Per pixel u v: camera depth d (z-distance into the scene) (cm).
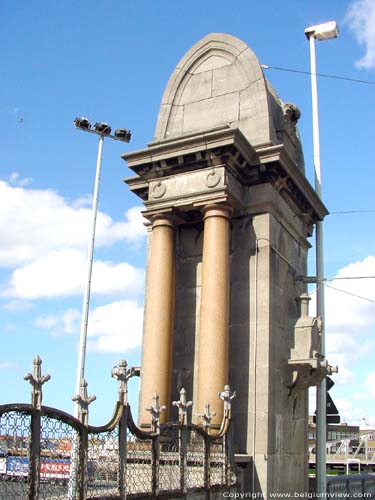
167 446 1147
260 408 1410
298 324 1585
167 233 1557
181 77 1795
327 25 2136
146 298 1628
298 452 1570
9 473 730
